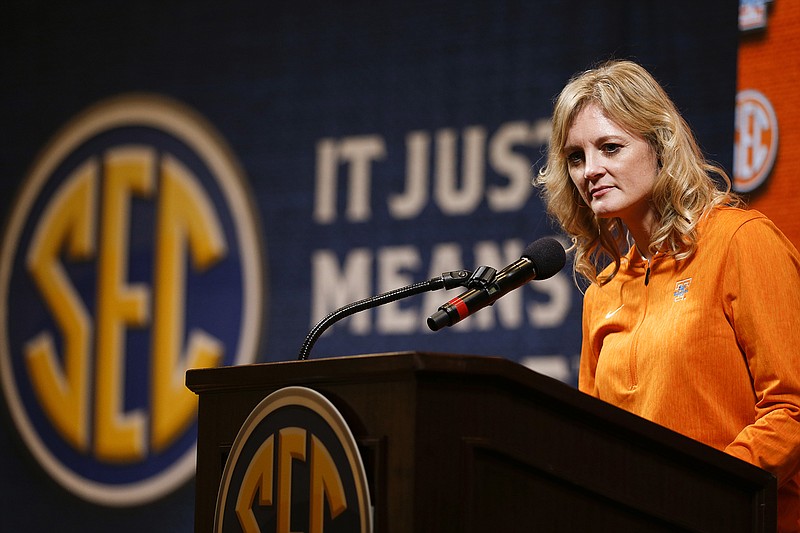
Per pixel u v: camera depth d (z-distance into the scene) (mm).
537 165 13969
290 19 15711
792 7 9992
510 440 4500
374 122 15000
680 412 6062
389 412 4438
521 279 5699
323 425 4625
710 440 5988
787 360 5738
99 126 16625
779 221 9797
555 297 13547
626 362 6449
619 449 4785
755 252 6039
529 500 4523
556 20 14039
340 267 14906
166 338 15750
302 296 15062
